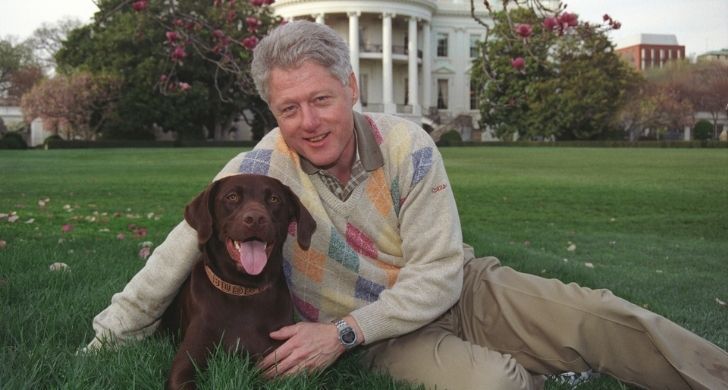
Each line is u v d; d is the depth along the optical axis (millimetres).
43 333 2965
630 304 2455
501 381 2359
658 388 2406
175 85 7312
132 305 2799
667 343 2283
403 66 56375
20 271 4504
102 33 42219
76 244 5988
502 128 48062
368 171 2627
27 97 42000
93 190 12695
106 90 41438
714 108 48562
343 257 2652
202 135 45500
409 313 2504
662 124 47875
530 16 5191
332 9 49719
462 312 2877
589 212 10562
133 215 8805
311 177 2691
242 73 5766
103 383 2281
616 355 2438
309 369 2445
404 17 52125
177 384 2297
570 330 2498
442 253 2596
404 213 2646
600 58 43906
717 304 4543
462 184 15102
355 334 2482
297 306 2848
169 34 5852
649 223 9398
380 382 2531
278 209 2535
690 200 12039
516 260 5664
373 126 2680
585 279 5027
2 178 15336
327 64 2441
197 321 2500
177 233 2725
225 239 2465
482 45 5449
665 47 76125
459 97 57969
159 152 31047
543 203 11641
